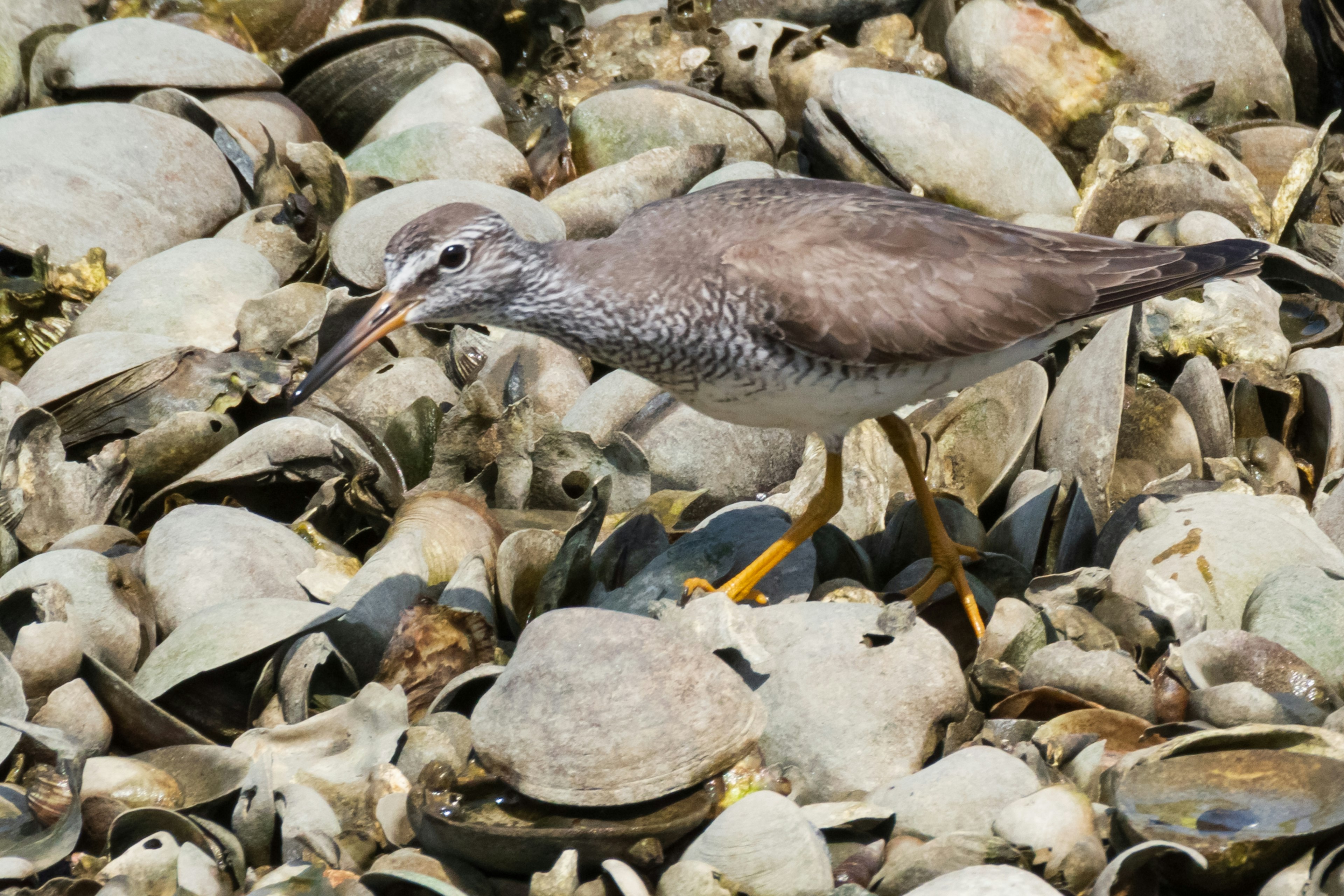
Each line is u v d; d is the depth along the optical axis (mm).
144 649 9688
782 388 9984
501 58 18938
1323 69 19094
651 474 11914
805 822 7574
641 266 9930
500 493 11773
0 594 9594
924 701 8641
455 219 10000
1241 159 17125
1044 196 15898
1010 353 10227
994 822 7742
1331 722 8336
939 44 18859
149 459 11734
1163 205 15414
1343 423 11812
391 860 7785
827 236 9867
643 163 15453
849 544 10773
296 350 12883
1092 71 17328
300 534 11023
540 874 7465
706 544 10711
